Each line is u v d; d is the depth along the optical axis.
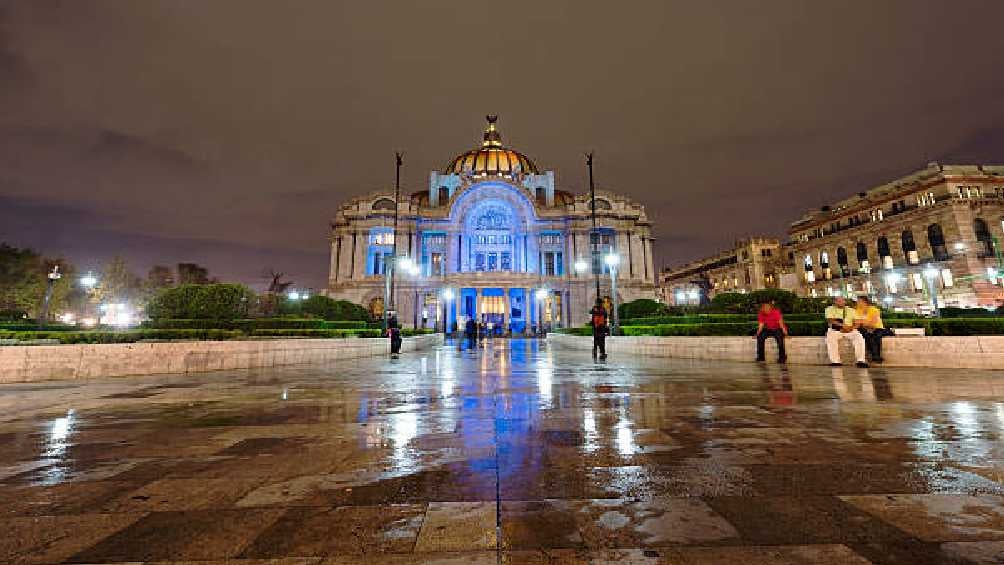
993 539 2.59
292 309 36.16
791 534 2.70
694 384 9.59
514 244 68.00
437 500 3.32
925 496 3.25
